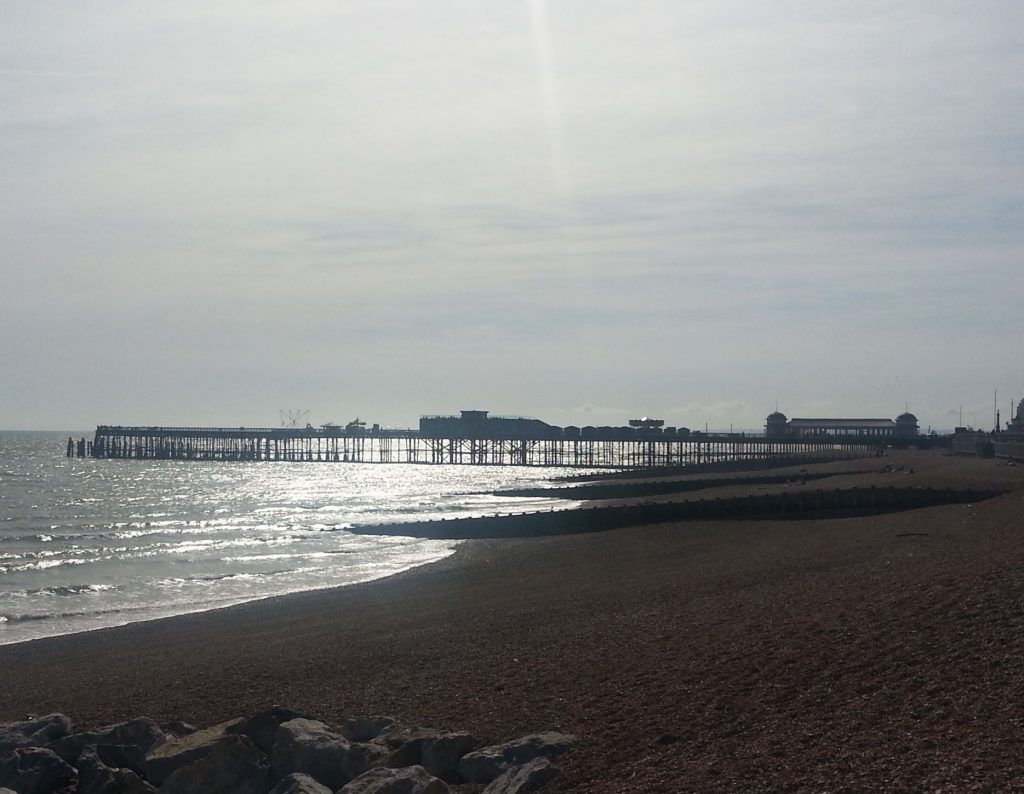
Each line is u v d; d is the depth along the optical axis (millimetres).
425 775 10961
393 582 33375
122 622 28594
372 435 144000
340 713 14219
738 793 9367
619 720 12172
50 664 22016
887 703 11227
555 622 20125
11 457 163125
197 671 19125
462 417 143375
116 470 134125
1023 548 21156
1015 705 10438
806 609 16734
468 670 16141
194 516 67812
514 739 11992
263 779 12125
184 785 11922
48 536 52438
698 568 28859
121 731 13891
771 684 12586
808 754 10055
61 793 12562
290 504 78938
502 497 81375
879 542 29172
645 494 74562
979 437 119938
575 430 137750
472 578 33188
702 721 11680
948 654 12555
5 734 14039
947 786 8711
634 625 18094
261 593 33875
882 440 127188
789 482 68562
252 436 145875
